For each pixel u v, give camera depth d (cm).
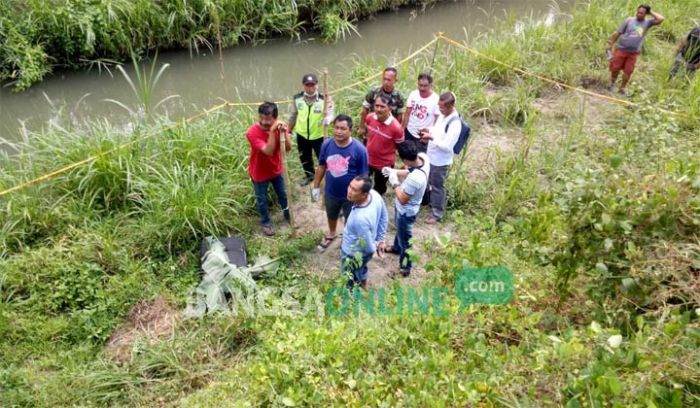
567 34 1087
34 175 641
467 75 921
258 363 407
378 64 1073
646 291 336
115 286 527
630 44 876
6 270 529
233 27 1216
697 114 800
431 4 1509
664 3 1200
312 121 650
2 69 1019
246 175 671
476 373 341
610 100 884
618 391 259
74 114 974
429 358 359
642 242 351
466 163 746
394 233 635
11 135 898
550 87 951
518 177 641
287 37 1273
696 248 328
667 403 265
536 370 320
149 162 658
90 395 427
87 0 1073
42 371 452
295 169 718
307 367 384
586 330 343
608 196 358
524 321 380
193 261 577
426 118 668
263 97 1054
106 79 1077
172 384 437
